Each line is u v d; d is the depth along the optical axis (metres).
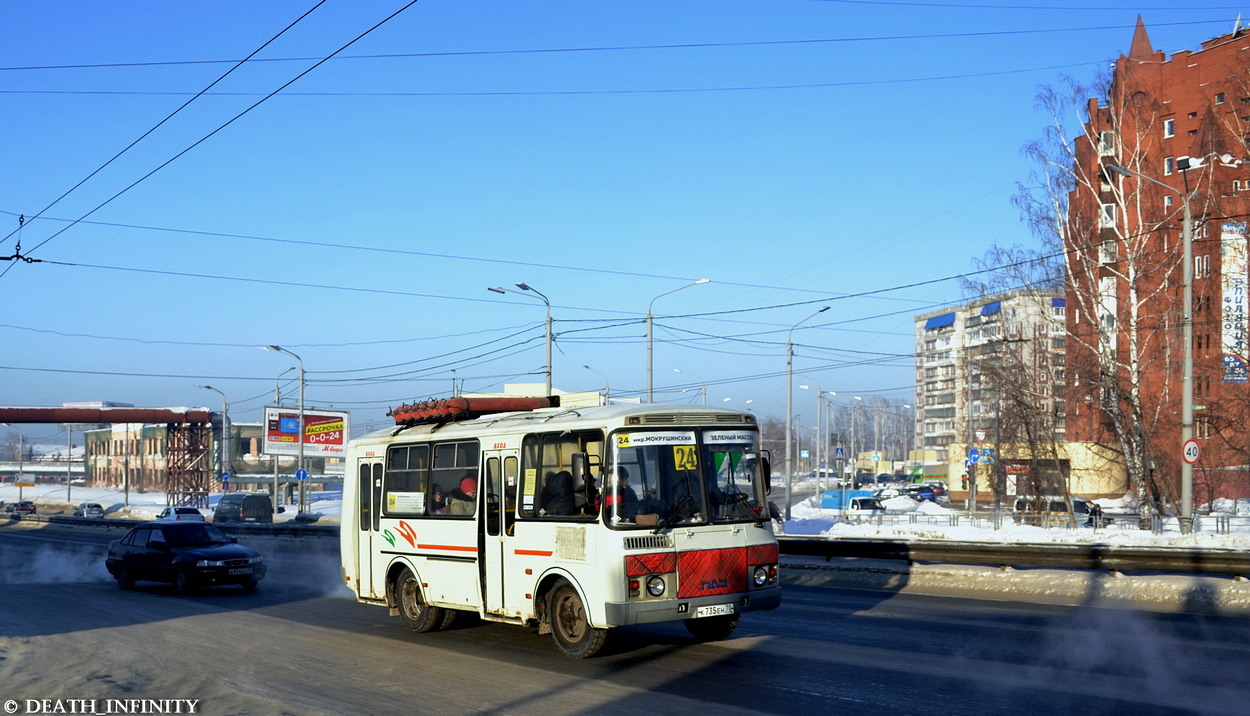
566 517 12.19
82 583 25.73
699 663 11.61
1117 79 44.88
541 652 12.79
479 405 14.93
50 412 74.50
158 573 22.50
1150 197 50.94
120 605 19.67
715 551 12.01
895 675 10.66
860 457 152.00
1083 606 16.42
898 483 114.81
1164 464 43.66
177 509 56.59
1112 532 32.84
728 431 12.55
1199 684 9.98
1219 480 47.97
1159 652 11.84
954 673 10.70
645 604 11.46
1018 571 20.34
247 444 113.69
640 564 11.49
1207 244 47.31
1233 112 51.25
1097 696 9.48
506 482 13.35
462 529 14.03
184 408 80.12
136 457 123.06
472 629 15.17
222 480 106.38
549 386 37.84
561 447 12.55
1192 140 56.78
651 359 39.12
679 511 11.91
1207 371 48.12
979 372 48.34
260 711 9.45
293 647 13.62
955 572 20.72
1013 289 44.72
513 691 10.30
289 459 115.31
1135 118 44.53
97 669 11.85
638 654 12.33
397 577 15.68
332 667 11.94
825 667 11.17
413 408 15.67
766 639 13.27
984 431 48.78
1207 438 49.53
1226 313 45.06
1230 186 48.78
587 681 10.73
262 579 24.48
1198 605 16.42
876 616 15.55
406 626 15.30
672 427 12.16
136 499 104.44
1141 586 17.72
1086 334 45.00
